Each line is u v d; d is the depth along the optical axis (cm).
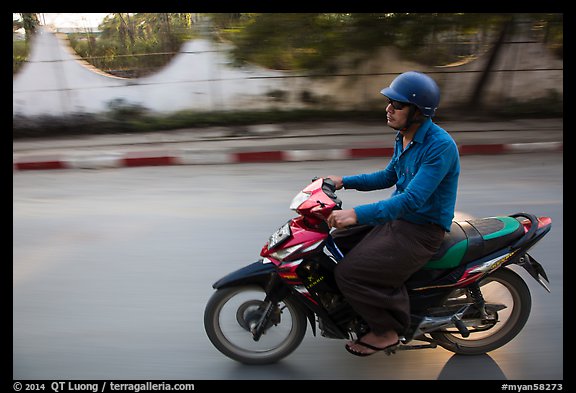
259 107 848
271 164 629
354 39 781
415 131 233
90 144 753
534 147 647
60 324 316
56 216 481
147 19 846
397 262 238
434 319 259
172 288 352
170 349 292
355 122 825
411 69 823
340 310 260
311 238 245
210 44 823
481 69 824
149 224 456
